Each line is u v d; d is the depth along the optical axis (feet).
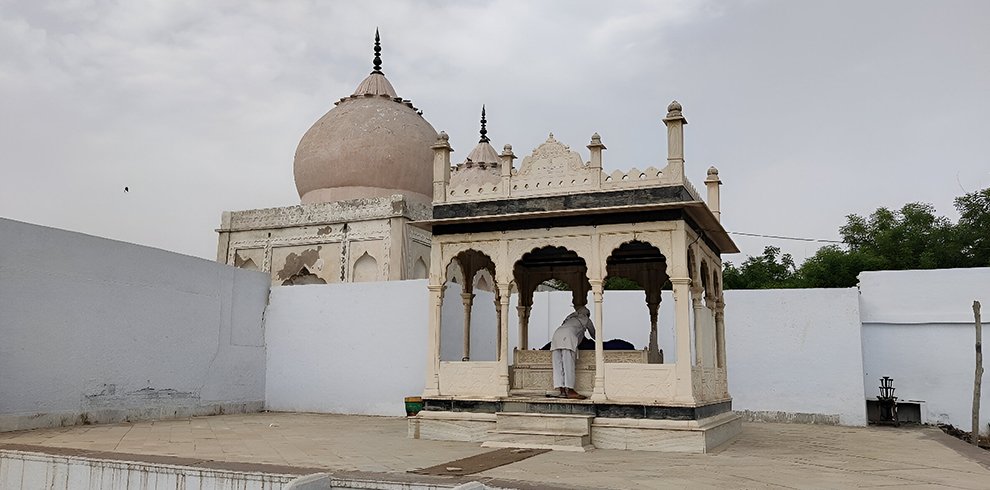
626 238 29.32
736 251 37.50
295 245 56.80
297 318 47.70
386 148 59.00
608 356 32.14
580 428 27.78
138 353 38.24
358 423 38.01
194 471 19.06
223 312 44.57
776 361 43.83
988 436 39.37
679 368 27.78
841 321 42.86
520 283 39.22
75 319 34.91
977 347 34.86
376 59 66.18
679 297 28.27
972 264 68.33
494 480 17.84
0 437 28.63
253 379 46.75
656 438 27.22
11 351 31.83
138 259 38.65
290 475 17.90
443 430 30.27
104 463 20.38
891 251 71.51
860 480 20.01
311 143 60.59
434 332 31.81
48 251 33.78
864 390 42.06
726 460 24.29
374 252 53.98
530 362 34.37
